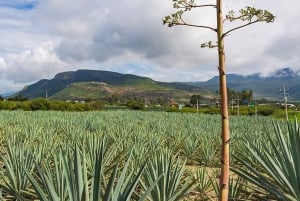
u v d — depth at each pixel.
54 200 3.22
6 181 6.09
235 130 17.20
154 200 4.79
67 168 3.28
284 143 4.80
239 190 5.45
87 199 2.91
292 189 4.58
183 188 4.56
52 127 18.70
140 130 16.25
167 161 5.32
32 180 3.20
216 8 2.76
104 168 6.73
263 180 4.65
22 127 17.61
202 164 10.77
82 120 23.25
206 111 59.47
